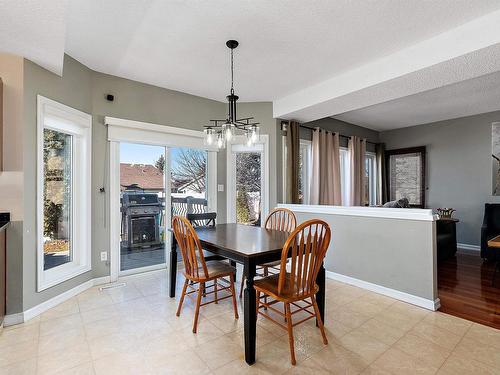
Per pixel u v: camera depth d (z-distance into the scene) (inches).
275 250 79.0
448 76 107.4
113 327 88.8
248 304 71.7
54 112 105.5
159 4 80.5
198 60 116.3
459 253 191.2
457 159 211.9
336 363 70.9
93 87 126.4
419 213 105.5
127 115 135.3
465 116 206.8
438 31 94.0
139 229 144.8
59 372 67.3
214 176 165.8
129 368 68.9
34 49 89.5
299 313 99.1
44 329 87.6
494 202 194.7
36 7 69.4
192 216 127.6
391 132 251.4
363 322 92.6
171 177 153.4
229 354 74.8
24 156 94.3
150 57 113.8
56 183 115.9
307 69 124.4
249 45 104.1
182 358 73.0
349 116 205.8
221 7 82.0
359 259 125.8
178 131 150.1
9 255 91.2
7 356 73.6
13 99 92.7
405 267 110.1
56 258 115.7
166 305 105.6
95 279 127.0
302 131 187.9
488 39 84.9
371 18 87.1
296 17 86.9
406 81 112.5
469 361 71.7
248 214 175.0
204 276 89.3
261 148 169.5
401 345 79.0
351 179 216.1
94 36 98.0
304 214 149.3
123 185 138.9
